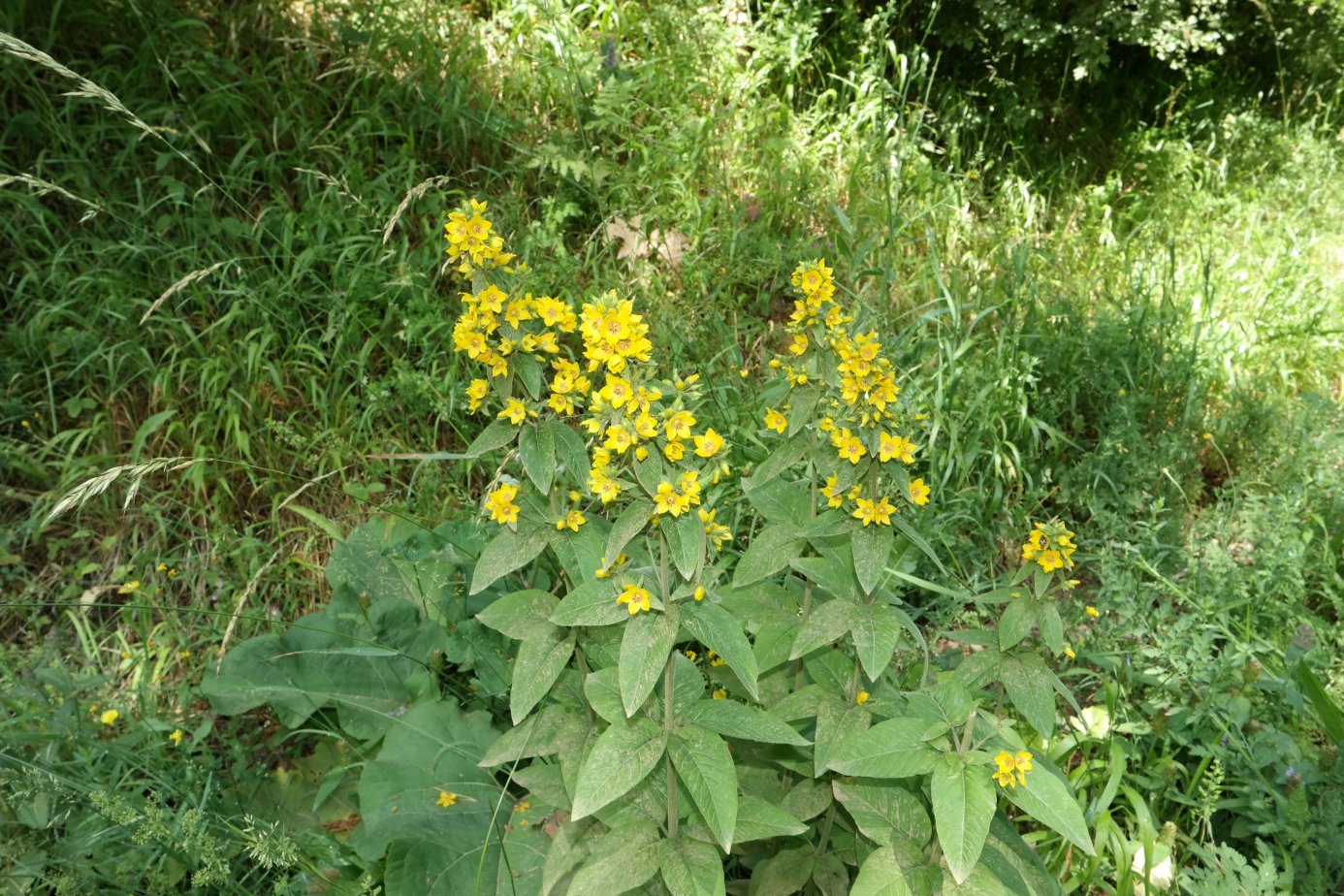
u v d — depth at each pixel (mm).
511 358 1752
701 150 4680
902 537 2445
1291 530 3125
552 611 1907
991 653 2010
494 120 4449
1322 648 2889
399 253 3752
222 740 2574
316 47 4297
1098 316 4246
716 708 1710
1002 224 5121
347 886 2150
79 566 3068
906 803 1772
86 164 3703
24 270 3557
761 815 1747
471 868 2152
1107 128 6488
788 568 2355
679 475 1588
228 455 3344
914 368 3662
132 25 4105
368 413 3396
